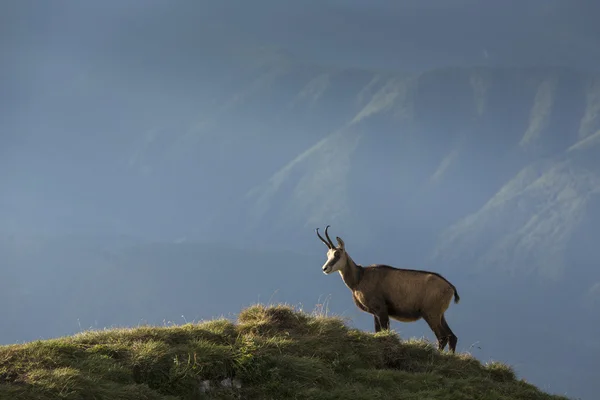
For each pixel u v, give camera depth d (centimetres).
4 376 4159
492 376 5919
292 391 4741
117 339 4909
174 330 5122
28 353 4419
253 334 5406
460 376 5666
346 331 5775
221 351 4872
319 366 5072
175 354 4731
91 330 5112
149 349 4684
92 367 4416
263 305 5903
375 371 5325
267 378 4828
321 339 5525
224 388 4697
